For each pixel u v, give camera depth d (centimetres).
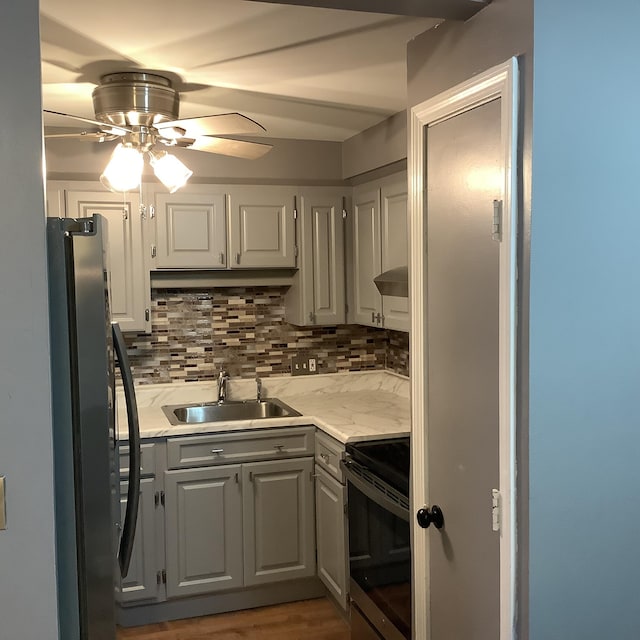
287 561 360
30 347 142
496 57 171
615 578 174
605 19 163
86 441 152
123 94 250
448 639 207
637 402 174
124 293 363
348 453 315
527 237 161
